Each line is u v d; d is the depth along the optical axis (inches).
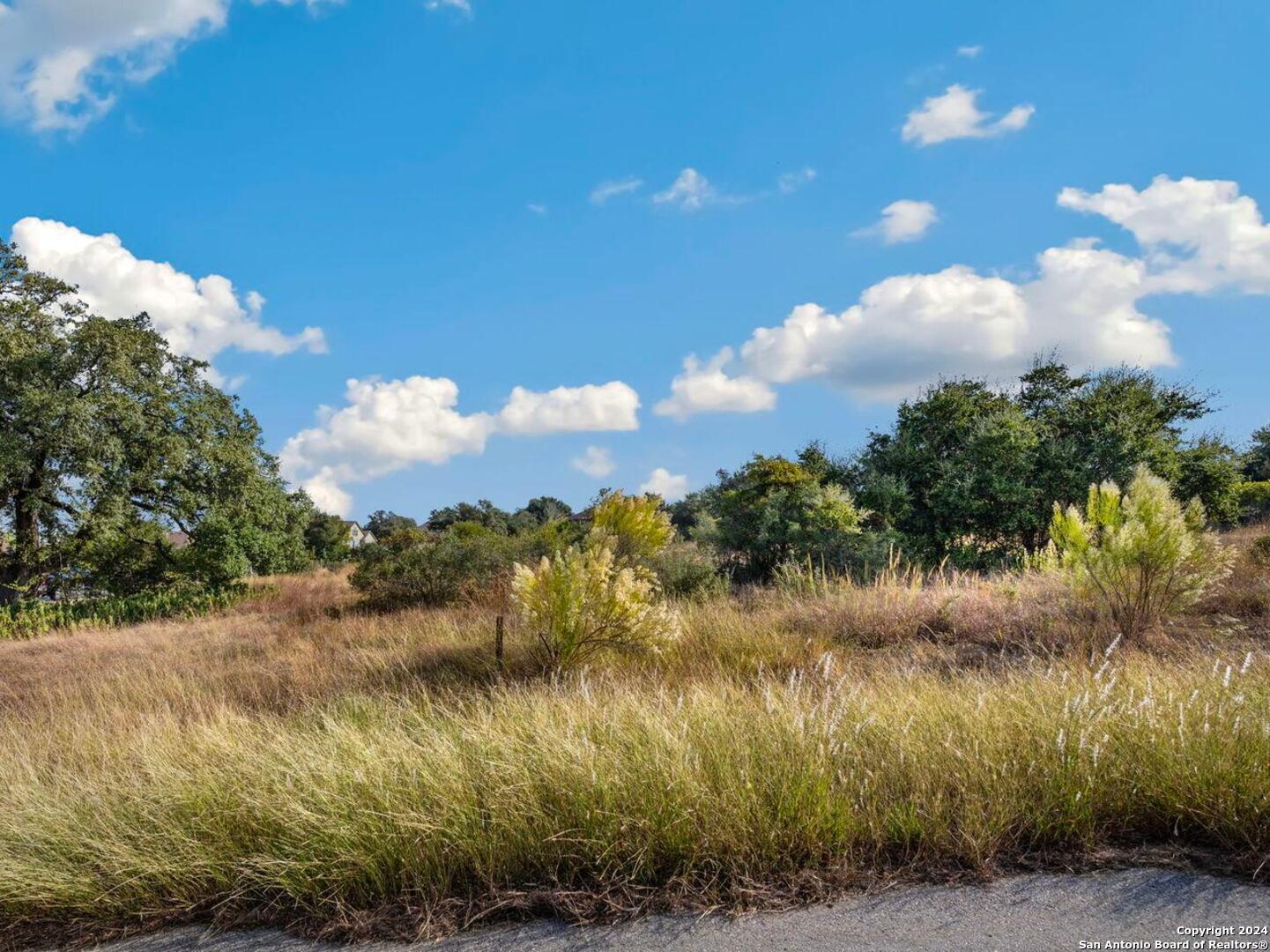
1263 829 125.0
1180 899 112.7
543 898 119.0
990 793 136.6
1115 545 302.7
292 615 554.3
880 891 117.6
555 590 289.0
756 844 125.0
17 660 431.2
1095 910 110.6
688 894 118.3
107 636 500.7
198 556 836.6
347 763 151.6
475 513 2000.5
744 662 287.1
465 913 116.3
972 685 208.1
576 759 143.3
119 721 243.4
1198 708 161.3
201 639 462.0
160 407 927.7
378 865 124.6
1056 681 203.2
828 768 142.2
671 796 132.4
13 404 839.7
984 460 681.6
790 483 697.6
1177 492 715.4
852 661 289.7
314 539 1615.4
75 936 119.0
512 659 303.1
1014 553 658.2
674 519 1125.1
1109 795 136.4
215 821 137.0
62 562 931.3
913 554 645.3
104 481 865.5
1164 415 765.3
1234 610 327.9
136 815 142.6
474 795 137.3
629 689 237.3
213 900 124.6
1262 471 1188.5
